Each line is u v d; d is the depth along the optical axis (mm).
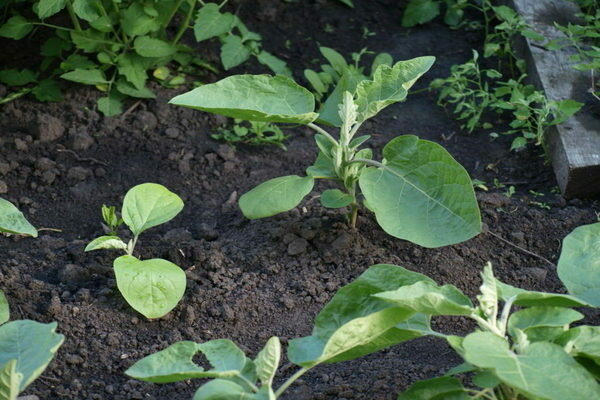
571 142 4301
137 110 4918
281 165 4625
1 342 2812
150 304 3434
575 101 4461
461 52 5496
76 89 4977
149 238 4082
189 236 4051
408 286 2748
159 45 4832
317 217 4105
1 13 5258
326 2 5922
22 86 4996
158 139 4742
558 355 2570
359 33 5688
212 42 5434
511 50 5332
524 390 2439
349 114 3602
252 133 4859
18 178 4441
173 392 3232
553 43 4836
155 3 4922
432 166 3547
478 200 4203
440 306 2680
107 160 4602
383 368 3283
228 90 3539
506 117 4945
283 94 3604
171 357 2820
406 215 3480
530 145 4664
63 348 3385
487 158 4633
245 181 4508
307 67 5387
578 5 5254
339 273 3779
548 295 2807
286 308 3609
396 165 3615
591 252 3072
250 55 5422
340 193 3828
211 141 4770
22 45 5238
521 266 3863
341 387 3154
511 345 3059
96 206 4316
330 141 3818
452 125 4922
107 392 3211
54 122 4703
